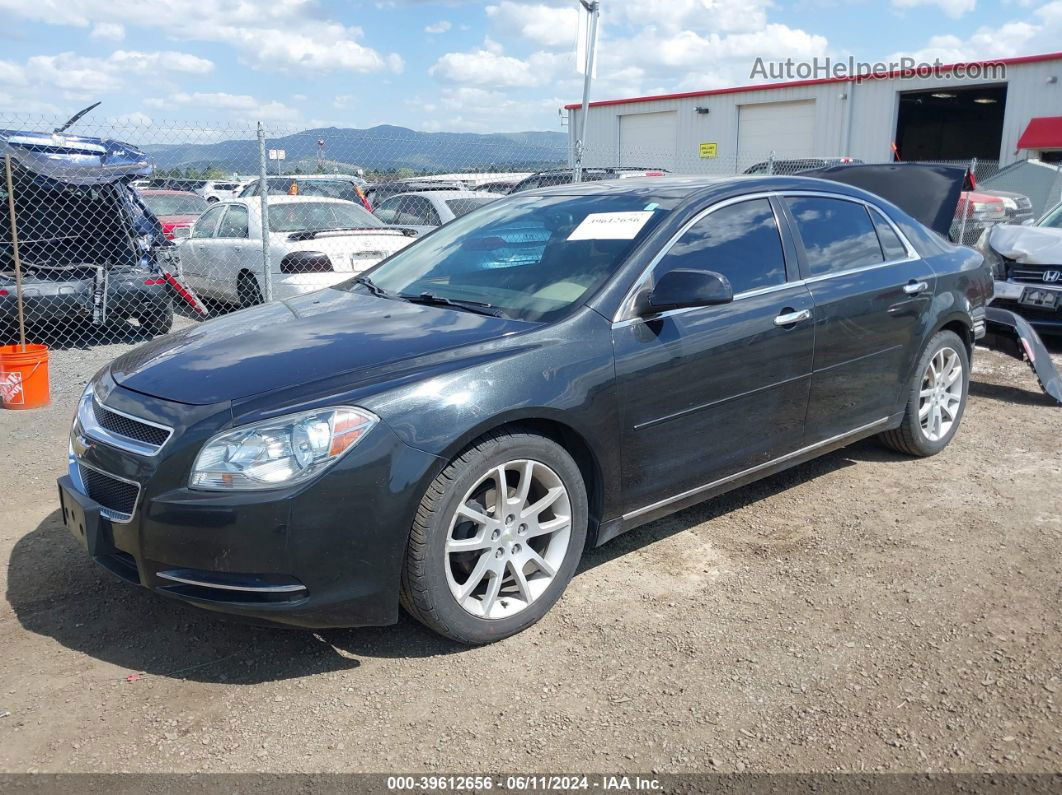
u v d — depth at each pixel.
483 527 2.99
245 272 9.38
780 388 3.84
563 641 3.09
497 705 2.73
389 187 13.78
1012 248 7.89
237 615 2.73
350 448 2.70
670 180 4.14
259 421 2.71
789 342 3.81
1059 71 21.50
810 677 2.85
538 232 3.89
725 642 3.07
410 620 3.27
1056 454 5.00
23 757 2.51
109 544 2.91
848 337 4.10
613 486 3.32
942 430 4.93
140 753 2.53
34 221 9.22
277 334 3.37
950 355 4.89
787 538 3.91
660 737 2.57
